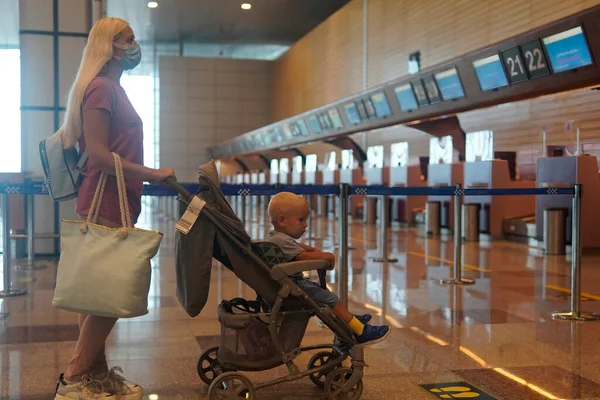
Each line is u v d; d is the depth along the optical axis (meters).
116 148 2.77
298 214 2.97
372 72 19.91
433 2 16.05
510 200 11.57
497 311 5.03
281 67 31.44
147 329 4.33
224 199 2.78
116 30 2.80
